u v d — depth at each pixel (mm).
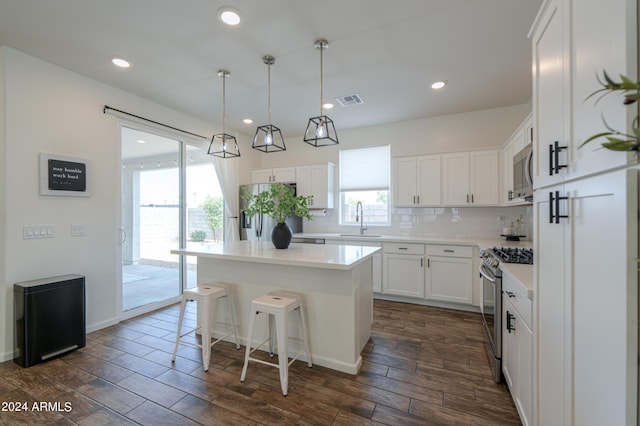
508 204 3447
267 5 1970
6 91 2414
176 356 2480
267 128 2930
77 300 2611
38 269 2592
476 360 2393
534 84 1400
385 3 1954
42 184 2611
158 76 2990
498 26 2199
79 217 2900
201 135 4383
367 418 1725
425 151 4371
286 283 2475
